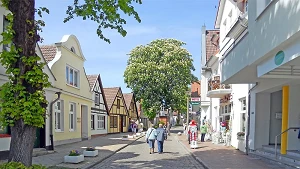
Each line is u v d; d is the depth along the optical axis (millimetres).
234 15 19141
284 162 11234
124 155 15938
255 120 15336
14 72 7012
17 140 7047
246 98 16766
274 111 15523
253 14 10008
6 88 6980
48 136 16391
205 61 30547
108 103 38594
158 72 39906
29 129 7113
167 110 42938
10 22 7312
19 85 6941
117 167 11844
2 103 6938
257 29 9562
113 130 39094
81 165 11758
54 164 11797
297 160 10656
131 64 41219
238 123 18328
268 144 15250
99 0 9023
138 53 41188
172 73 39938
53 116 17125
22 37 7152
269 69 9078
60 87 19375
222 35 22656
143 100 41250
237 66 11977
